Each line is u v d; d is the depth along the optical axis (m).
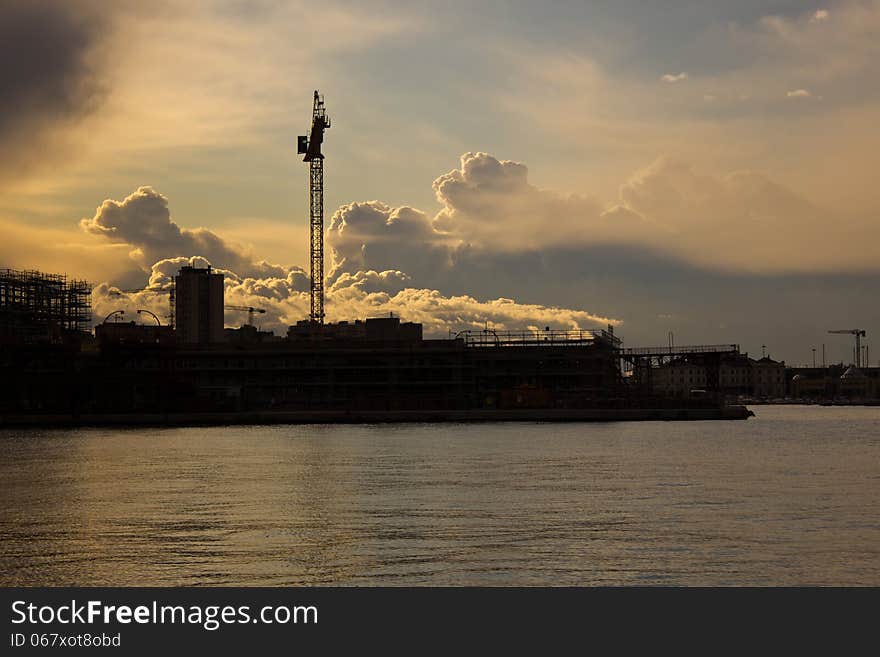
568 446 139.12
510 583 49.53
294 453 125.44
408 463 109.69
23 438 164.62
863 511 70.75
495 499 77.50
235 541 59.41
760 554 55.22
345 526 64.38
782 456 121.62
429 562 53.62
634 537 60.12
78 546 58.12
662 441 152.25
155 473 99.12
